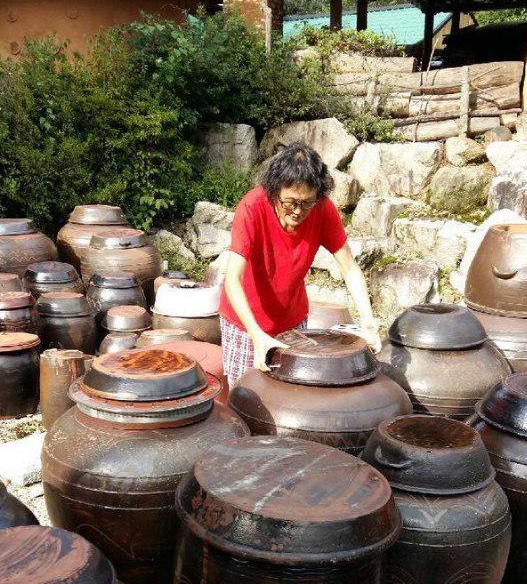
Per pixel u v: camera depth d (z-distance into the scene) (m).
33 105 8.10
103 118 8.43
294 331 3.11
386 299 7.43
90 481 2.39
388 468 2.42
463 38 12.30
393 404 2.81
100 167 8.66
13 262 5.71
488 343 3.47
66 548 1.86
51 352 4.16
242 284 3.16
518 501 2.69
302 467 2.18
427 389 3.21
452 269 7.45
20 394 4.61
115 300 5.50
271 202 2.88
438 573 2.33
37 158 7.71
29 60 9.42
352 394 2.75
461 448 2.41
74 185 8.12
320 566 1.86
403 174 8.47
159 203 8.62
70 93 8.36
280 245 3.05
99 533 2.43
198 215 8.73
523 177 7.52
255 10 10.69
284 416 2.70
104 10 10.22
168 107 8.82
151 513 2.38
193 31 9.57
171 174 9.04
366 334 3.15
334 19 13.41
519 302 3.85
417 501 2.35
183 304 4.75
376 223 8.16
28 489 3.83
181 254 8.43
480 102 9.02
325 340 3.01
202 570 2.00
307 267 3.20
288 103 9.42
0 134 7.60
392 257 7.65
